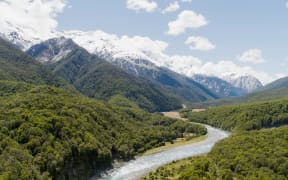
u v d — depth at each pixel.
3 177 115.06
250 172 139.38
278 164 140.75
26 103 189.62
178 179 145.38
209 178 138.62
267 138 180.50
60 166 142.38
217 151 177.75
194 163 165.25
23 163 129.12
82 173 156.00
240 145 173.12
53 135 156.00
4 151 132.62
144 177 159.88
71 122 176.88
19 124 154.88
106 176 165.88
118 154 196.75
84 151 161.75
